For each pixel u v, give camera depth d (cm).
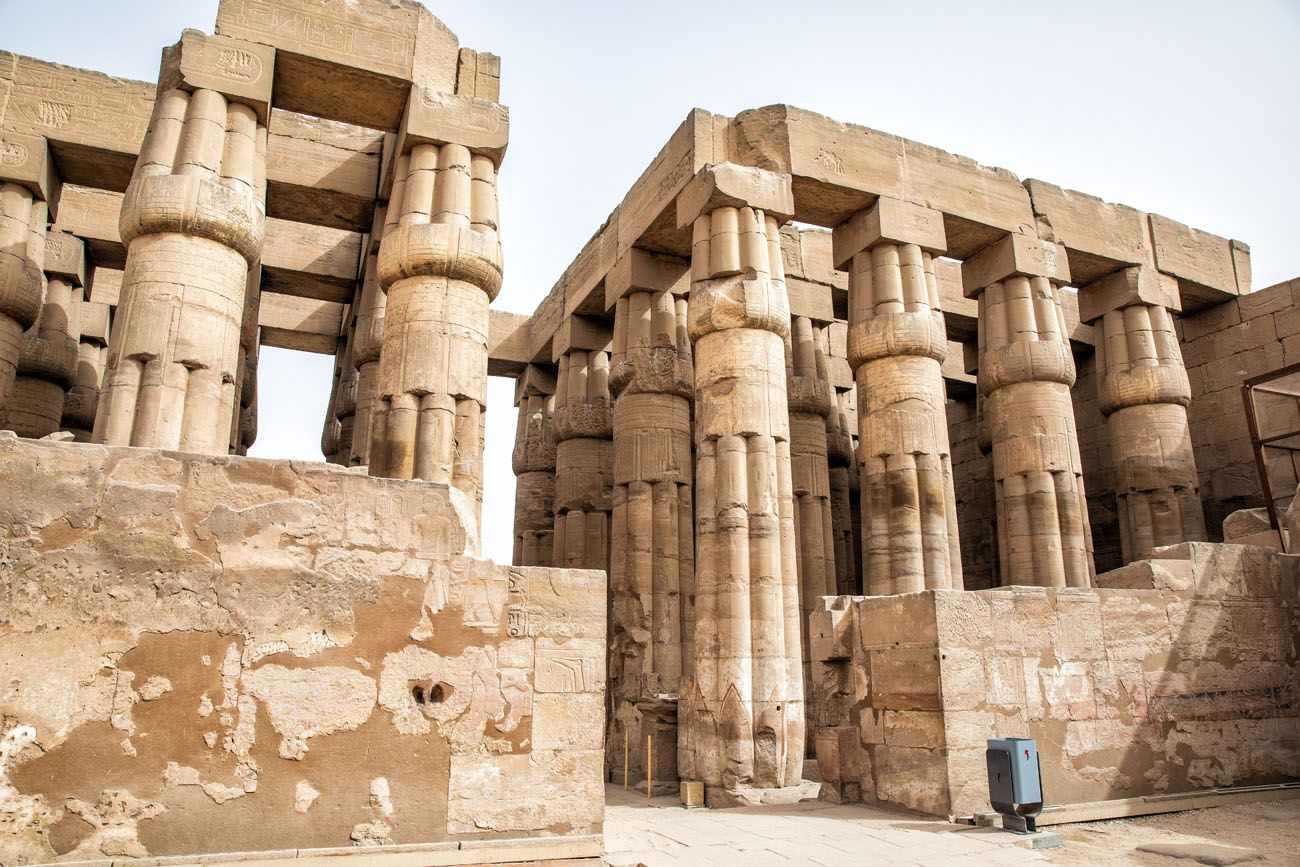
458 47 1357
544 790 633
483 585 648
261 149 1184
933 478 1409
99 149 1391
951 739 862
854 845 775
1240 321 1952
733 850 771
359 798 582
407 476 1129
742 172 1382
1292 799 980
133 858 523
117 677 543
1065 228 1720
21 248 1324
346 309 2123
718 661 1222
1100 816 872
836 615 1040
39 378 1633
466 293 1223
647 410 1609
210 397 1041
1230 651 1037
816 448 1850
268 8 1203
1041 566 1524
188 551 574
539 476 2262
